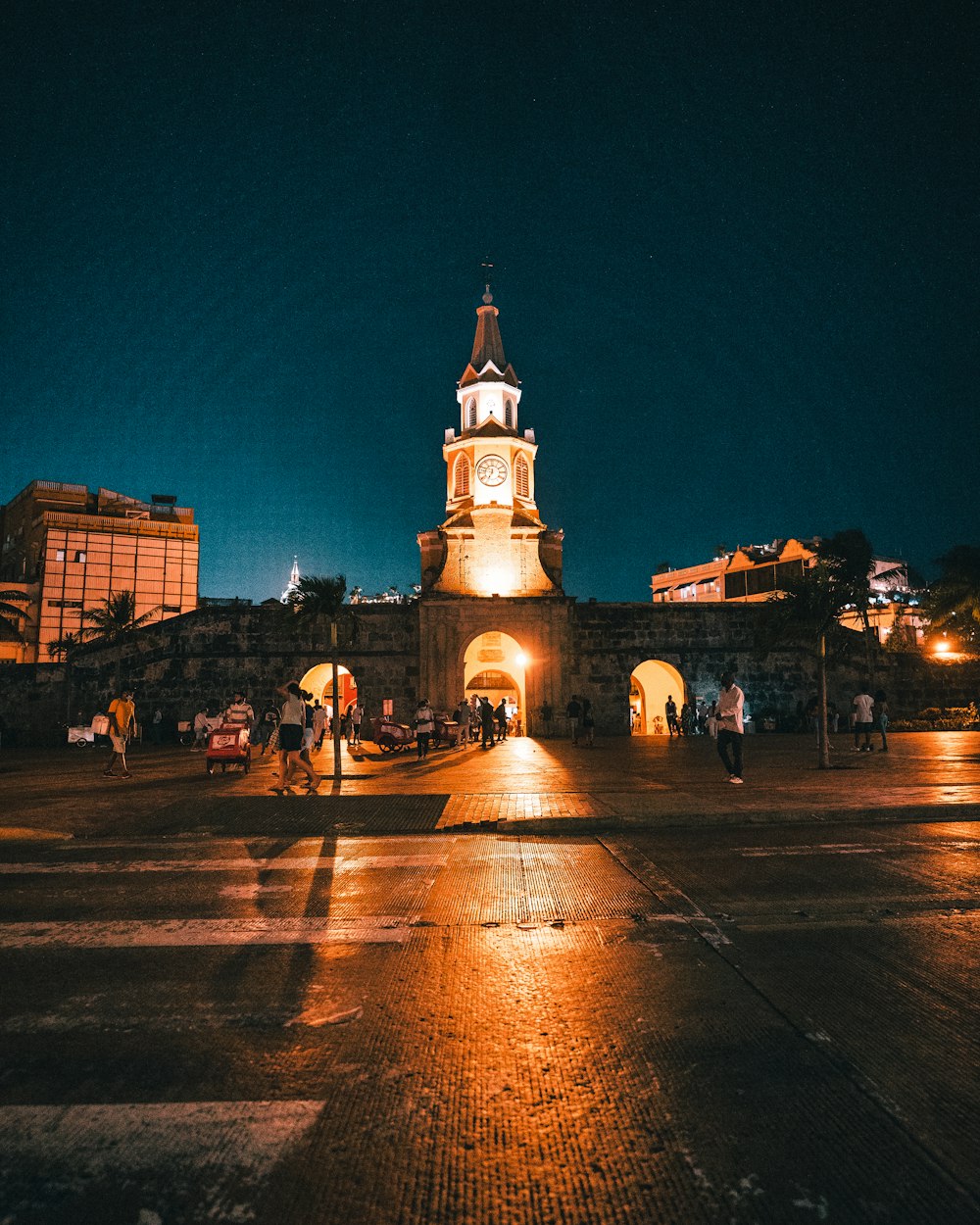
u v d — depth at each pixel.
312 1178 2.82
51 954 5.31
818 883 7.07
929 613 42.56
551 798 12.32
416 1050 3.85
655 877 7.37
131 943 5.53
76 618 60.34
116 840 9.60
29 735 36.78
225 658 37.19
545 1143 3.04
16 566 66.50
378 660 37.22
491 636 43.38
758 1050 3.80
